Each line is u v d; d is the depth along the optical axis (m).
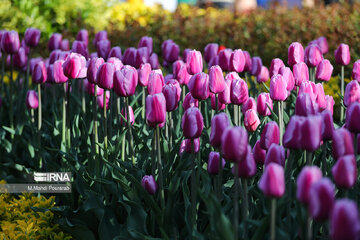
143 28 8.45
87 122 4.35
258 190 2.83
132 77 3.00
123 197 2.97
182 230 2.89
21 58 5.05
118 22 9.24
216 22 8.24
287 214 2.51
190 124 2.54
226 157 2.15
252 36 7.72
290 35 7.30
